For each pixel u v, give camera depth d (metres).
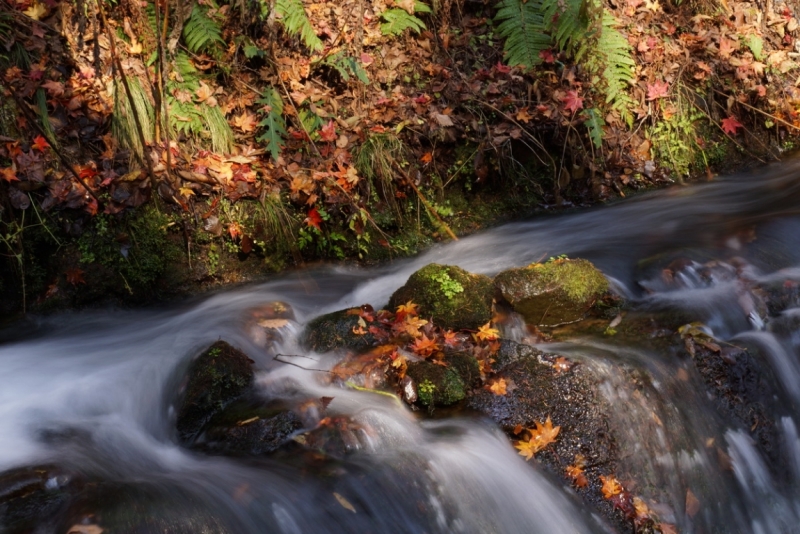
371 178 5.61
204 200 5.20
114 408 3.77
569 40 6.57
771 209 5.78
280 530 2.87
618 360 3.94
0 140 4.69
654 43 6.89
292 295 5.03
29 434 3.42
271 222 5.29
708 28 7.29
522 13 6.44
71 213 4.82
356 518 2.99
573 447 3.57
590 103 6.41
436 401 3.69
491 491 3.29
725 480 3.80
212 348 3.88
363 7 6.19
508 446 3.55
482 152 5.98
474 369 3.85
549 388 3.73
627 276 4.97
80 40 4.82
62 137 4.91
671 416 3.82
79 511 2.71
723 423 3.93
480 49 6.50
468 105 6.11
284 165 5.42
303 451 3.26
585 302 4.50
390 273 5.46
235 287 5.20
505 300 4.41
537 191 6.26
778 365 4.21
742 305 4.48
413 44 6.27
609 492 3.49
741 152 7.00
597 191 6.37
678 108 6.80
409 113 5.91
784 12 7.71
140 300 5.00
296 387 3.77
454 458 3.33
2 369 4.12
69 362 4.19
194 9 5.47
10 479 2.87
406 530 3.04
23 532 2.63
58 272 4.82
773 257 5.05
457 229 5.95
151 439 3.59
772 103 7.17
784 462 4.02
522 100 6.23
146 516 2.71
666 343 4.14
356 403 3.60
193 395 3.63
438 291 4.29
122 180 4.91
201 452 3.37
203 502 2.87
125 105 5.08
